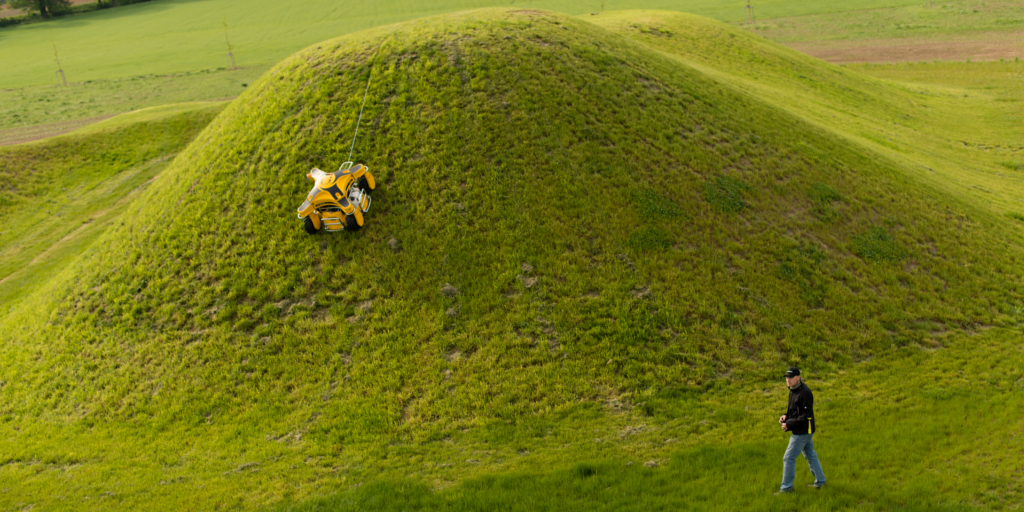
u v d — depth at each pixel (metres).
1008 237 23.59
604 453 13.45
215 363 17.62
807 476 11.84
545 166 21.31
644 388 15.84
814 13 104.31
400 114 22.83
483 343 17.08
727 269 19.16
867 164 26.22
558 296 17.98
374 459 14.06
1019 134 42.59
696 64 40.31
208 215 21.38
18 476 14.91
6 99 79.44
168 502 13.01
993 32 79.88
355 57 25.88
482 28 27.25
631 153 22.47
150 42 119.56
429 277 18.66
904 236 22.11
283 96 24.94
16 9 156.00
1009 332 18.30
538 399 15.67
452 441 14.59
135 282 20.33
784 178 23.56
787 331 17.67
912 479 11.45
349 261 19.30
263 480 13.53
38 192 39.47
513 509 11.13
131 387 17.55
